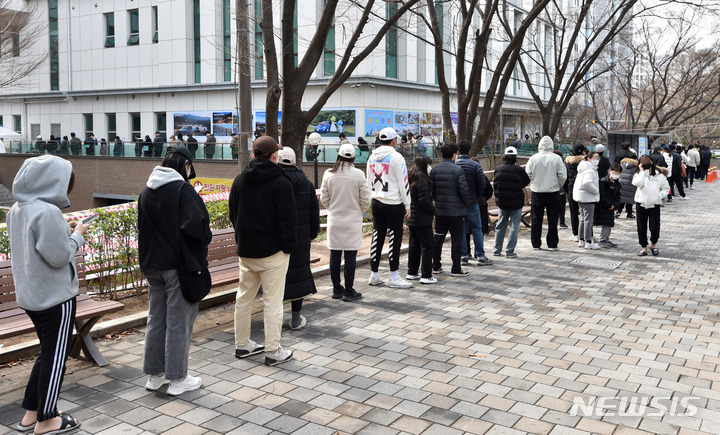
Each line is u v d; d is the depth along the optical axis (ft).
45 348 13.26
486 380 16.37
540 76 158.51
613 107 153.69
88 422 13.89
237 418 14.11
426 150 73.36
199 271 14.98
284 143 33.09
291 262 20.12
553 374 16.81
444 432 13.39
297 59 100.53
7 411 14.52
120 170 101.35
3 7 83.97
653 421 13.97
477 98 47.16
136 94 124.16
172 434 13.33
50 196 13.16
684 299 25.20
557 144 104.17
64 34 131.23
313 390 15.70
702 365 17.57
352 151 24.23
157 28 120.16
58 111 136.36
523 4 104.73
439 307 23.70
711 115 146.72
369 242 38.68
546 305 24.09
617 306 24.00
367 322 21.67
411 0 33.83
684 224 49.65
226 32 113.80
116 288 24.53
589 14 80.53
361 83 100.99
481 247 32.37
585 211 37.45
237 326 18.01
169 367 15.14
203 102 116.16
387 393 15.49
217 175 88.53
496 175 34.45
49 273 13.09
